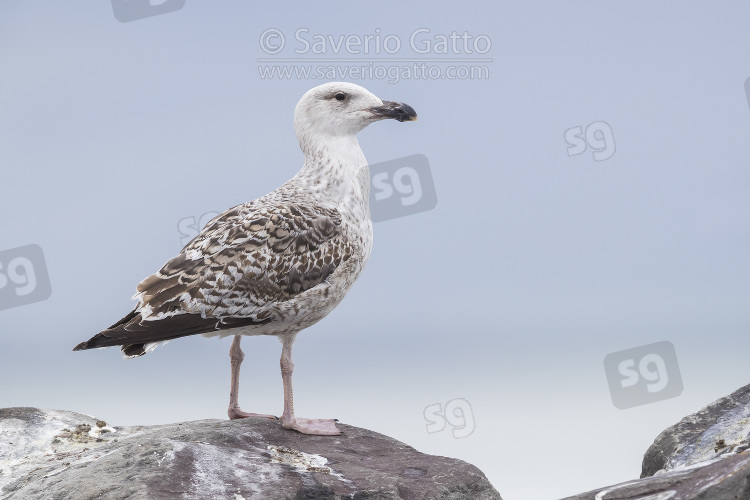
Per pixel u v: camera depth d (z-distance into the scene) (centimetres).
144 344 1231
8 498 1017
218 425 1243
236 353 1334
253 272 1216
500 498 1107
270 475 1030
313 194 1329
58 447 1212
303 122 1377
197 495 955
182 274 1216
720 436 1079
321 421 1291
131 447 1077
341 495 1006
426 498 1041
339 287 1298
